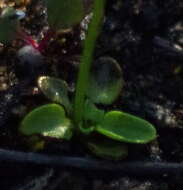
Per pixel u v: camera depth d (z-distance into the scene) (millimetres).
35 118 91
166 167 92
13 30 100
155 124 102
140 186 92
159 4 118
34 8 112
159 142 100
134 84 107
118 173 92
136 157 95
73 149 94
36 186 90
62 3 97
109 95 99
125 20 115
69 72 104
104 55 109
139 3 118
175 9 118
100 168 91
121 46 111
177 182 93
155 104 105
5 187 90
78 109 92
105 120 94
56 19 99
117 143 92
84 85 90
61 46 107
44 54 105
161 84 108
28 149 93
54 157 90
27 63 102
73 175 91
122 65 109
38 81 96
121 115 94
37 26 110
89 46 87
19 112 97
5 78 101
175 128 102
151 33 114
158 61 111
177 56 111
